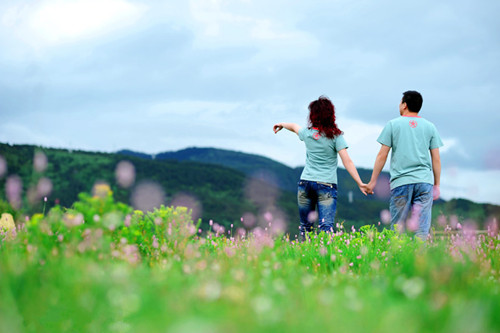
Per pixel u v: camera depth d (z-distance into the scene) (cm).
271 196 7544
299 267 405
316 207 668
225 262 391
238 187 7725
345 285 323
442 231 536
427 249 455
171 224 457
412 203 590
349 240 545
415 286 271
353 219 6419
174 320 203
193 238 502
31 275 290
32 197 402
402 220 588
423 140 579
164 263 375
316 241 539
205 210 6141
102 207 386
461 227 502
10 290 261
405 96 596
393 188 595
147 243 446
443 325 204
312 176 631
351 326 195
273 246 480
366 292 281
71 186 5941
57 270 293
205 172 7975
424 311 221
